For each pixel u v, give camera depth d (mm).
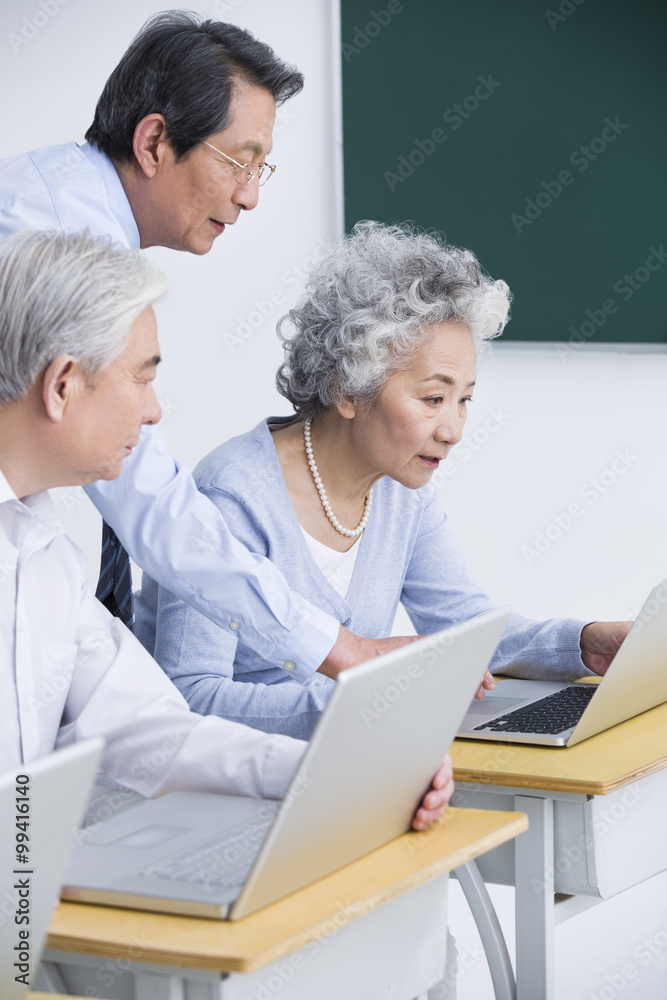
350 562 1746
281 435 1744
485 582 3354
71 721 1306
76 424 1104
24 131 3184
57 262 1079
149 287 1124
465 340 1614
